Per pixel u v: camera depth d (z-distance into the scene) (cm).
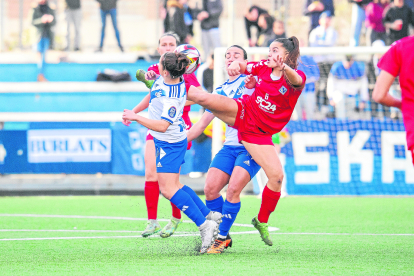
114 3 5006
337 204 3372
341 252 1697
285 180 3916
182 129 1664
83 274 1302
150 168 2023
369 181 3912
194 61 1684
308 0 4456
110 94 4866
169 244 1873
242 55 1838
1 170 4116
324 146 3928
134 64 5125
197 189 3909
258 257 1580
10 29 5416
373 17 4331
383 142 3919
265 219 1672
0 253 1672
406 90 1381
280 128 1644
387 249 1767
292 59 1599
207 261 1498
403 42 1386
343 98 4053
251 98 1633
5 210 3089
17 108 4909
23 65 5178
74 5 5191
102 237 2070
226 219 1678
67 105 4891
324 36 4416
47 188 4081
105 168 4097
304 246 1836
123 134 4072
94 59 5262
